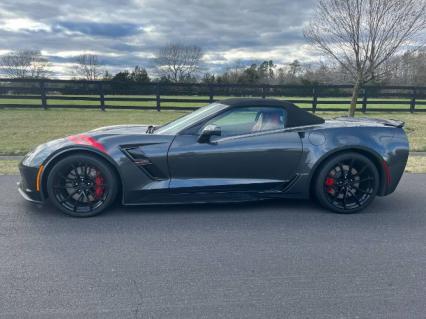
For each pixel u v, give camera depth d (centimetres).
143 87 1516
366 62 966
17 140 823
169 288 251
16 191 456
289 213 401
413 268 283
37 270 272
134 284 255
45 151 370
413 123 1226
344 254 306
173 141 377
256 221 376
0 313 221
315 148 393
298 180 398
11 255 294
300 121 406
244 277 267
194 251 307
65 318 218
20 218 372
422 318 222
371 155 402
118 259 291
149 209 403
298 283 260
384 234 348
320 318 221
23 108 1473
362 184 408
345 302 238
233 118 394
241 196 396
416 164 640
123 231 345
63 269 274
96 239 327
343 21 917
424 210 416
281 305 234
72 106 1478
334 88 1547
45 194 375
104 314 222
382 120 446
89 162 367
